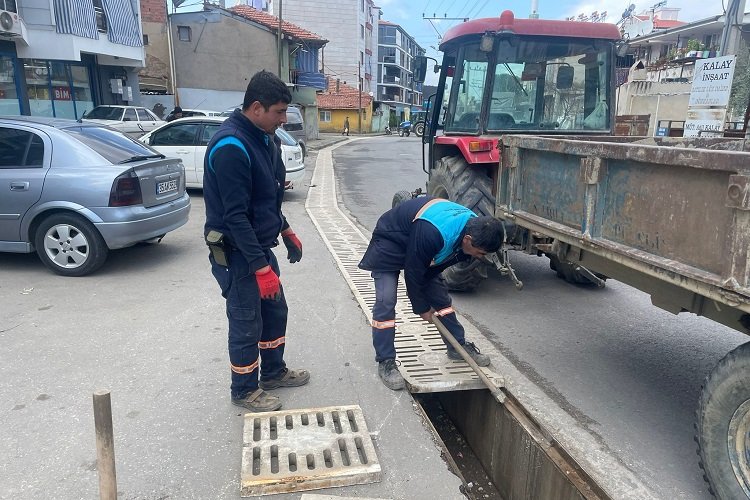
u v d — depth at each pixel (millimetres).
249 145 2709
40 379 3432
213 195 2789
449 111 5984
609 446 3049
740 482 2297
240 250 2789
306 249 6805
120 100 20281
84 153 5387
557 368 3980
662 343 4457
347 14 53031
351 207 10445
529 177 3900
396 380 3416
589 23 5340
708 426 2404
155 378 3484
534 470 3047
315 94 33844
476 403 3771
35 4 14938
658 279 2760
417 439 2947
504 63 5320
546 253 4125
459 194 5219
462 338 3766
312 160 20031
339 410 3105
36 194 5258
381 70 74000
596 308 5223
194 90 25328
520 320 4887
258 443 2785
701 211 2297
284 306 3291
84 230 5312
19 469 2600
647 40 24812
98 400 1928
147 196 5656
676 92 20141
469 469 3668
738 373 2250
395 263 3455
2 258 6059
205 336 4117
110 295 4953
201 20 24828
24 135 5441
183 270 5762
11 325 4238
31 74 15906
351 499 2475
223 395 3303
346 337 4164
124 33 18578
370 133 53750
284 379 3416
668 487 2717
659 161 2473
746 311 2068
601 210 3012
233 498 2471
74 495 2439
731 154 2070
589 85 5586
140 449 2781
